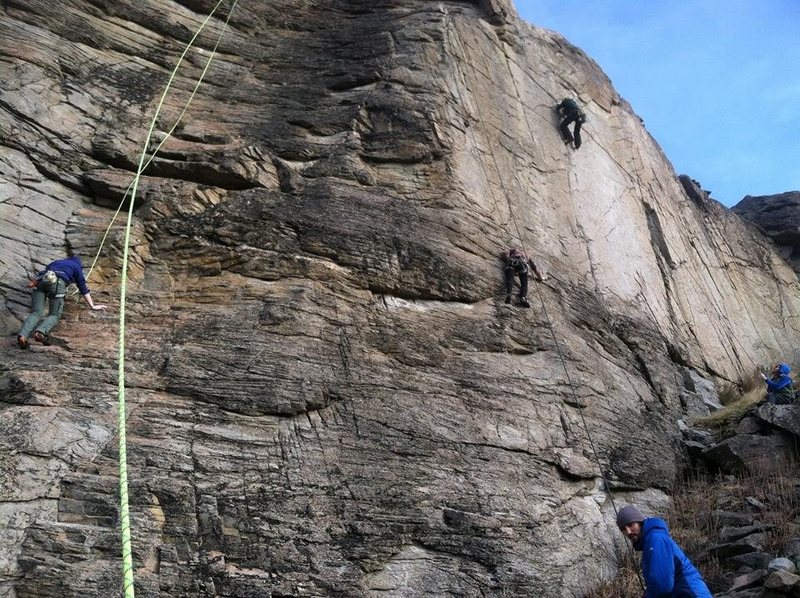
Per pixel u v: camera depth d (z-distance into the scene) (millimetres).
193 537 7816
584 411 11977
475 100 15031
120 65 12469
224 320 9766
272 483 8461
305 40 14578
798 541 9594
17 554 7207
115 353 9172
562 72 18922
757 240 26250
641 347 15430
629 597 9438
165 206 10977
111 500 7766
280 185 11875
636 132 21672
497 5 17078
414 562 8594
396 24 14977
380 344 10383
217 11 14047
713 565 9734
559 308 13523
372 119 13117
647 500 11812
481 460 9914
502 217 13898
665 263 19359
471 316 11695
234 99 13062
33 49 11461
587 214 16781
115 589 7195
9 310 9484
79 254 10344
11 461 7707
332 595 8000
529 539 9438
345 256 11047
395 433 9516
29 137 10797
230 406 8914
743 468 12453
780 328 23812
